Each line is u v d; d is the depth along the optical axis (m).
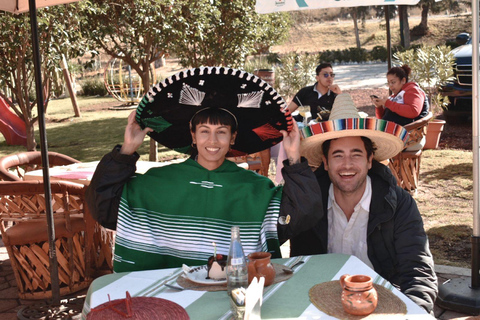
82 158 10.05
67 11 7.48
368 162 2.87
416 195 6.59
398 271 2.76
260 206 2.76
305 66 15.57
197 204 2.79
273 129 2.99
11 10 4.28
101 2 7.93
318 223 2.93
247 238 2.74
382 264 2.87
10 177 4.45
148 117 2.89
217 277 2.27
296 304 2.02
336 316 1.89
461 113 10.20
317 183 2.74
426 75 9.85
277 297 2.09
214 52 9.66
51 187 3.78
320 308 1.96
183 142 3.21
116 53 8.55
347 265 2.41
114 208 2.86
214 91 2.78
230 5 9.49
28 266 4.05
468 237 5.08
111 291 2.22
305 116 6.45
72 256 4.09
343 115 2.99
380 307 1.95
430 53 9.95
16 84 8.71
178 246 2.75
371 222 2.81
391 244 2.83
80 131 13.40
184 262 2.74
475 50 3.71
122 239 2.75
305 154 3.16
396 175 6.50
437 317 3.66
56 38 7.66
